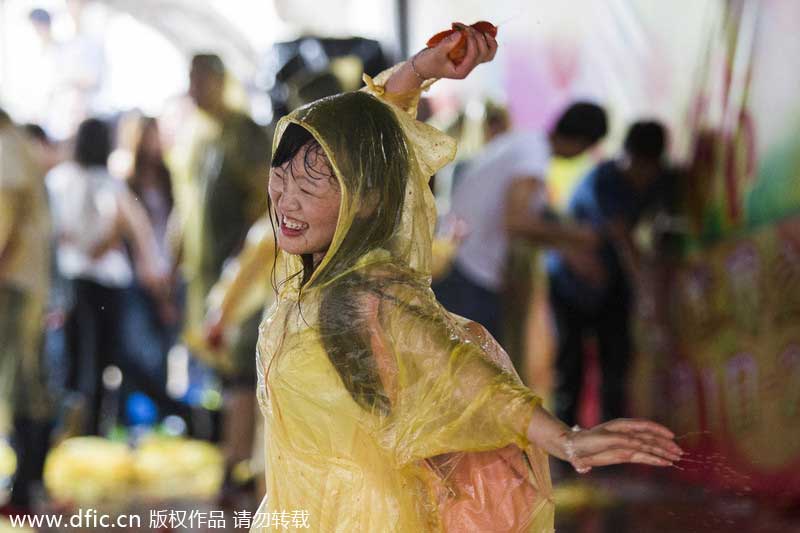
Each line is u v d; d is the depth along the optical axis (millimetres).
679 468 5605
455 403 5414
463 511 5695
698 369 17250
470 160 18016
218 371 15750
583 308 18344
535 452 5754
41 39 23219
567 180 21391
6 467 17016
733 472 5699
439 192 18453
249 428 15602
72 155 18625
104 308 18547
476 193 16812
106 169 18578
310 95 14859
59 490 16281
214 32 24391
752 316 15859
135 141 20656
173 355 20250
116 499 15664
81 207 18203
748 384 15844
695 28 18453
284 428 5777
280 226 5801
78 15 23516
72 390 18438
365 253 5605
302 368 5637
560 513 14859
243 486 15672
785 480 14602
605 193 18188
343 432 5633
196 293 17766
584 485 16609
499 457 5730
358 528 5660
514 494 5707
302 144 5680
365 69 15102
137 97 24156
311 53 15094
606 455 5203
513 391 5363
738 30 17016
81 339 18453
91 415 18656
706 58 18000
